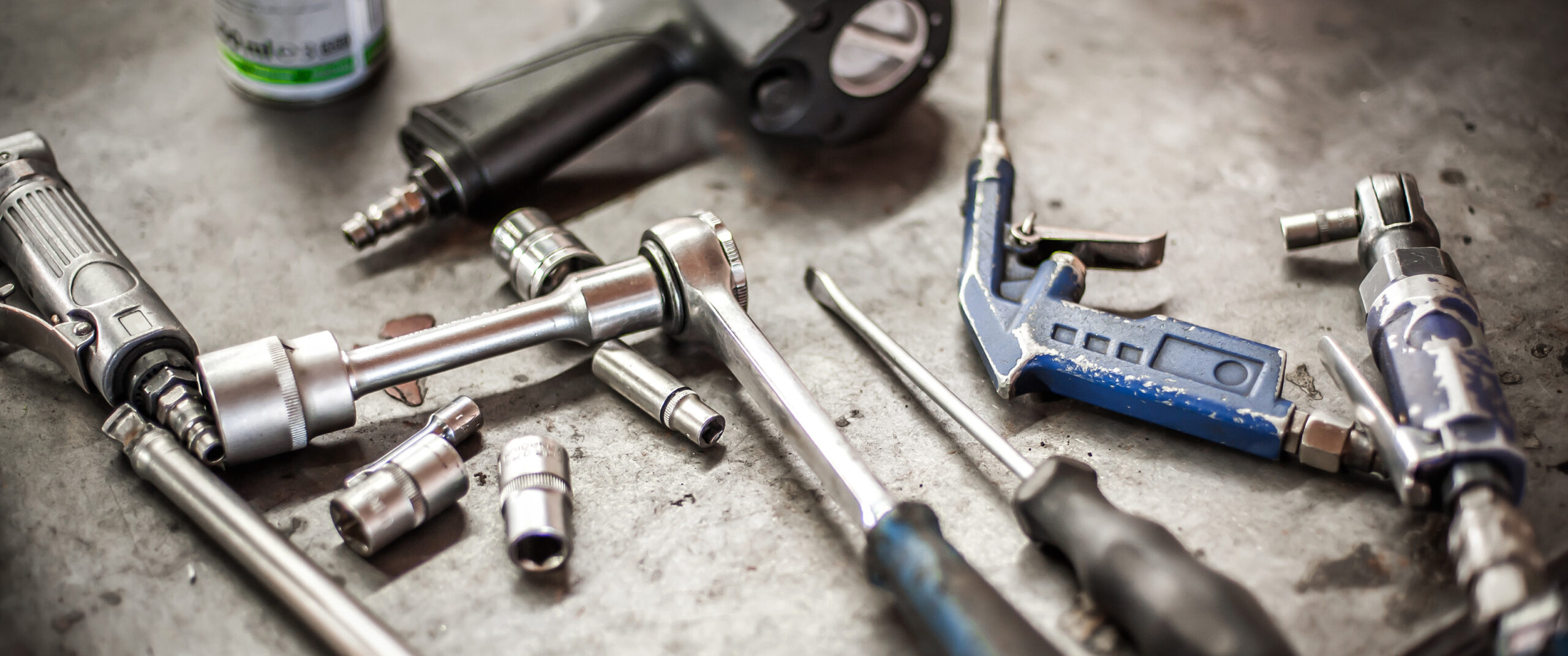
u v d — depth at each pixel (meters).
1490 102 0.75
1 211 0.62
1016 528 0.57
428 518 0.57
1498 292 0.65
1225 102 0.76
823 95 0.70
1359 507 0.57
